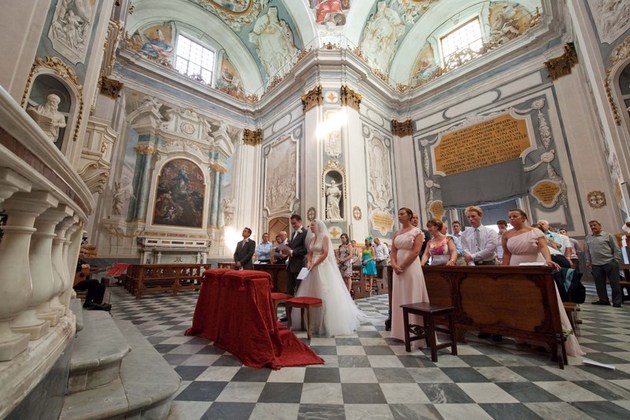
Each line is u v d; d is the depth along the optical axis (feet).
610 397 6.25
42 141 2.84
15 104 2.18
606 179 25.38
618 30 16.90
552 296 8.61
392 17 40.09
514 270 9.39
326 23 37.14
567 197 27.53
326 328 11.70
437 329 9.82
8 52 10.63
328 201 31.48
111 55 21.94
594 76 18.33
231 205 40.60
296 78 37.47
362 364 8.50
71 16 14.01
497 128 33.37
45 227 3.92
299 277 12.63
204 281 12.32
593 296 20.47
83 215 5.54
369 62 40.19
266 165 42.11
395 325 11.12
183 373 7.84
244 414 5.73
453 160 36.58
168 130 36.86
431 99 40.04
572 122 28.04
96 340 6.71
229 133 42.93
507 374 7.63
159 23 39.09
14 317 3.21
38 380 2.99
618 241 23.54
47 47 12.72
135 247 32.07
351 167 32.71
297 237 15.03
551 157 28.96
